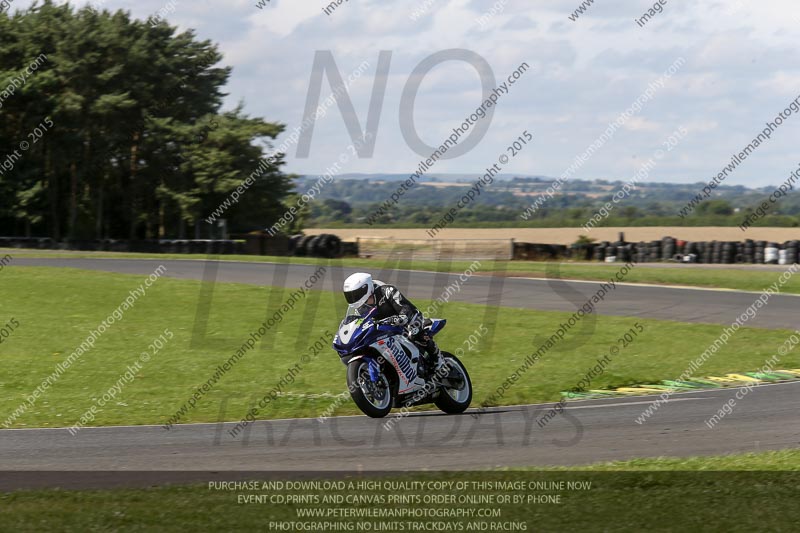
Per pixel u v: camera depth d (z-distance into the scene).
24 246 173.00
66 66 175.75
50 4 189.12
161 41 188.12
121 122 182.00
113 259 124.94
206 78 193.38
